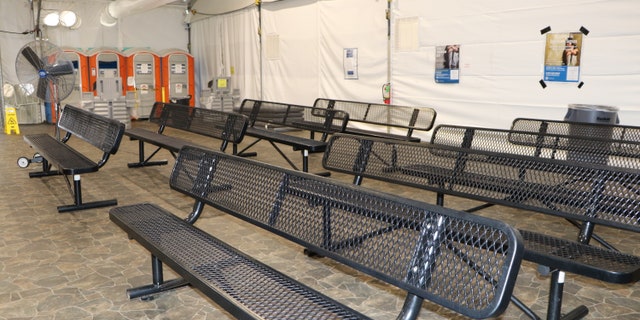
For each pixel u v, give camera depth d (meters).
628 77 5.19
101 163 4.17
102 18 11.76
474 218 1.51
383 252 1.74
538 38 5.87
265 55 10.27
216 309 2.59
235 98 11.11
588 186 2.44
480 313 1.40
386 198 1.78
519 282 2.91
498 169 2.92
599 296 2.71
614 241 3.56
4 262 3.18
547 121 4.75
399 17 7.42
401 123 6.31
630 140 3.85
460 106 6.82
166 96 11.84
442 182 3.06
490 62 6.38
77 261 3.20
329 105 7.39
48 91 6.23
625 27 5.14
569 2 5.54
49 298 2.69
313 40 8.98
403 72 7.50
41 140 5.57
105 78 9.52
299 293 1.86
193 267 2.07
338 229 1.94
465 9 6.56
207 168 2.70
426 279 1.58
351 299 2.70
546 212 2.52
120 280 2.92
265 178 2.31
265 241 3.56
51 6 11.22
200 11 12.41
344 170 3.53
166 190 5.08
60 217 4.15
